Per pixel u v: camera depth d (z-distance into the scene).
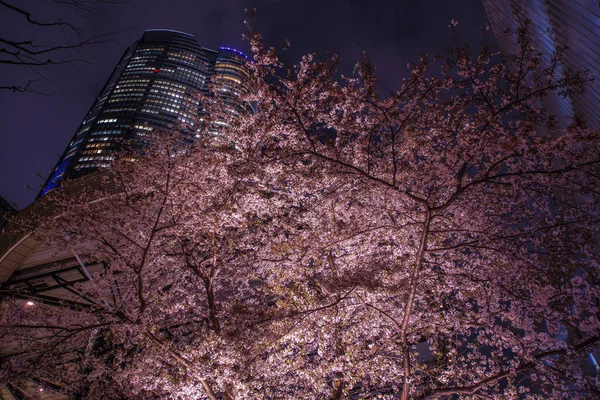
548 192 12.48
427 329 12.08
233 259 15.09
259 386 11.91
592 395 8.91
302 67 11.25
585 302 9.12
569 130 7.44
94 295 13.84
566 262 12.44
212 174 13.70
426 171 11.34
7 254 20.92
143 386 11.95
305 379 12.16
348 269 13.29
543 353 9.40
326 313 11.34
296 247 13.02
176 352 11.19
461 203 13.83
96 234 14.02
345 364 10.62
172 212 13.98
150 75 139.75
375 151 12.95
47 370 13.97
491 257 12.16
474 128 9.63
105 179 16.08
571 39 15.50
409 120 10.21
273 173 12.56
